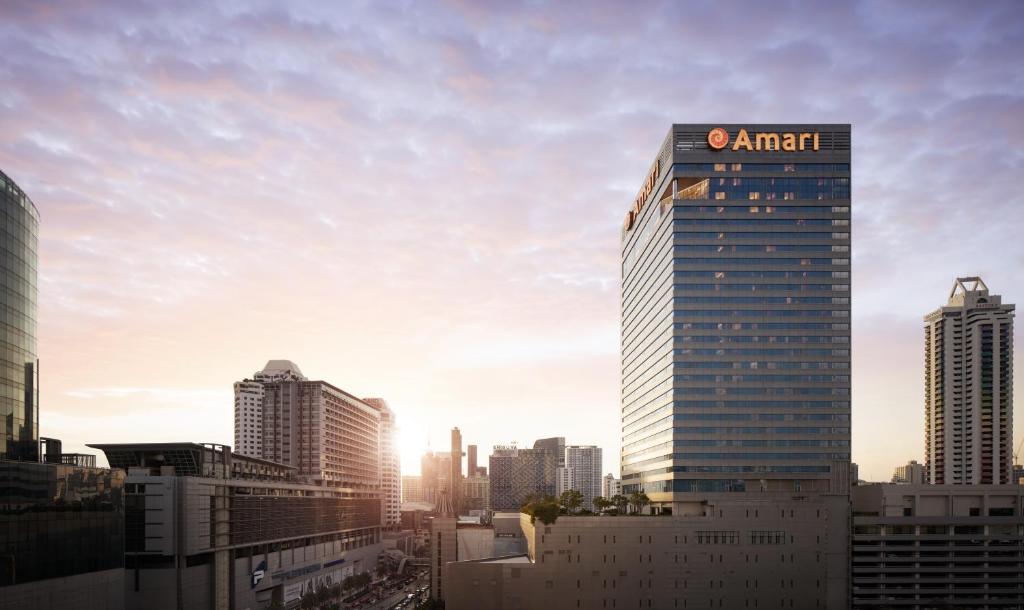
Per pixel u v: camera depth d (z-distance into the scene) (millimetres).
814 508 188875
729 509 187875
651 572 184750
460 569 183625
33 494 118750
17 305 139250
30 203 145125
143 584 184500
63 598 124500
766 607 185500
